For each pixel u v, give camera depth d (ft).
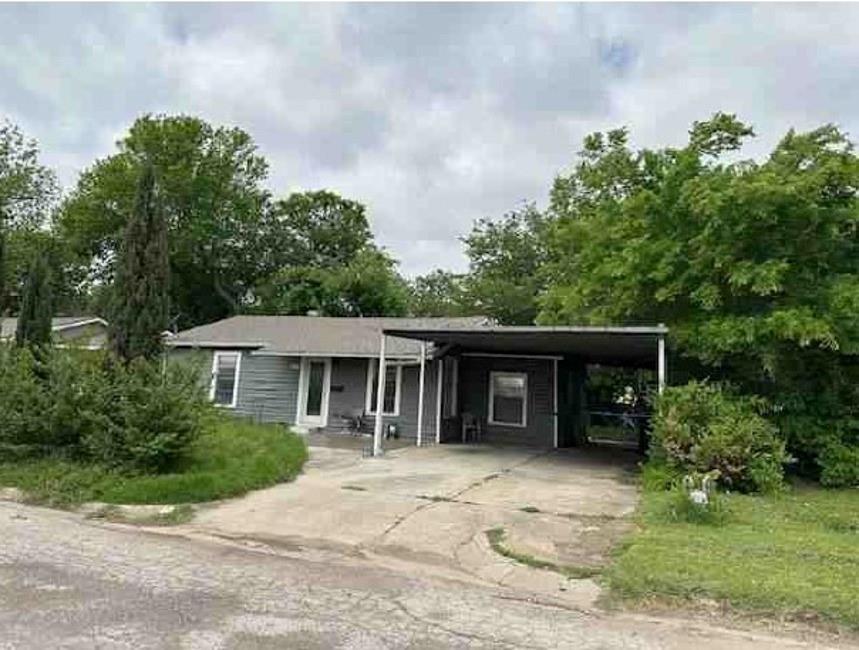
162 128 121.29
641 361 64.49
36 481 30.09
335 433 61.46
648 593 17.85
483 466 42.09
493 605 17.26
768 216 40.11
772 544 22.08
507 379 63.16
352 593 17.71
